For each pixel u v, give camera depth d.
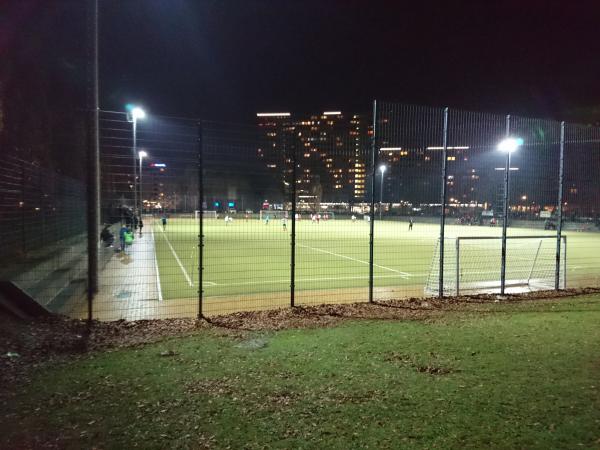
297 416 4.52
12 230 11.32
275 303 10.70
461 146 11.69
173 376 5.58
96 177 10.70
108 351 6.57
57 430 4.23
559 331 7.75
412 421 4.43
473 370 5.85
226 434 4.16
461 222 29.14
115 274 15.67
